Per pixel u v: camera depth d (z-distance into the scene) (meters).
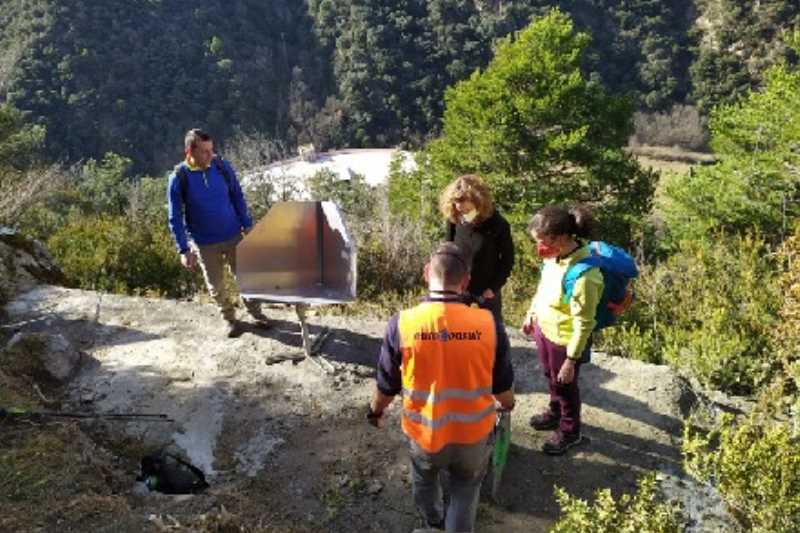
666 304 6.94
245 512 3.73
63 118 49.31
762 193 17.12
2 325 5.63
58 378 4.91
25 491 3.61
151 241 9.00
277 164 28.16
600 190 22.06
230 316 5.50
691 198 18.06
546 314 3.92
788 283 5.76
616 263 3.65
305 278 5.04
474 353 2.89
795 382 4.81
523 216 20.58
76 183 23.95
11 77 48.06
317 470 4.10
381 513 3.78
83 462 3.93
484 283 4.15
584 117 22.52
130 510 3.58
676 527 3.09
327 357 5.26
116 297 6.23
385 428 4.45
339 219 4.79
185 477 3.97
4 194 11.66
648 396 4.72
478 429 2.96
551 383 4.12
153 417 4.56
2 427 4.15
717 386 5.34
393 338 2.95
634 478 4.04
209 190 5.08
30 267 6.75
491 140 21.70
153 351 5.33
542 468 4.11
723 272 6.79
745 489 3.24
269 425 4.50
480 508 3.80
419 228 9.34
